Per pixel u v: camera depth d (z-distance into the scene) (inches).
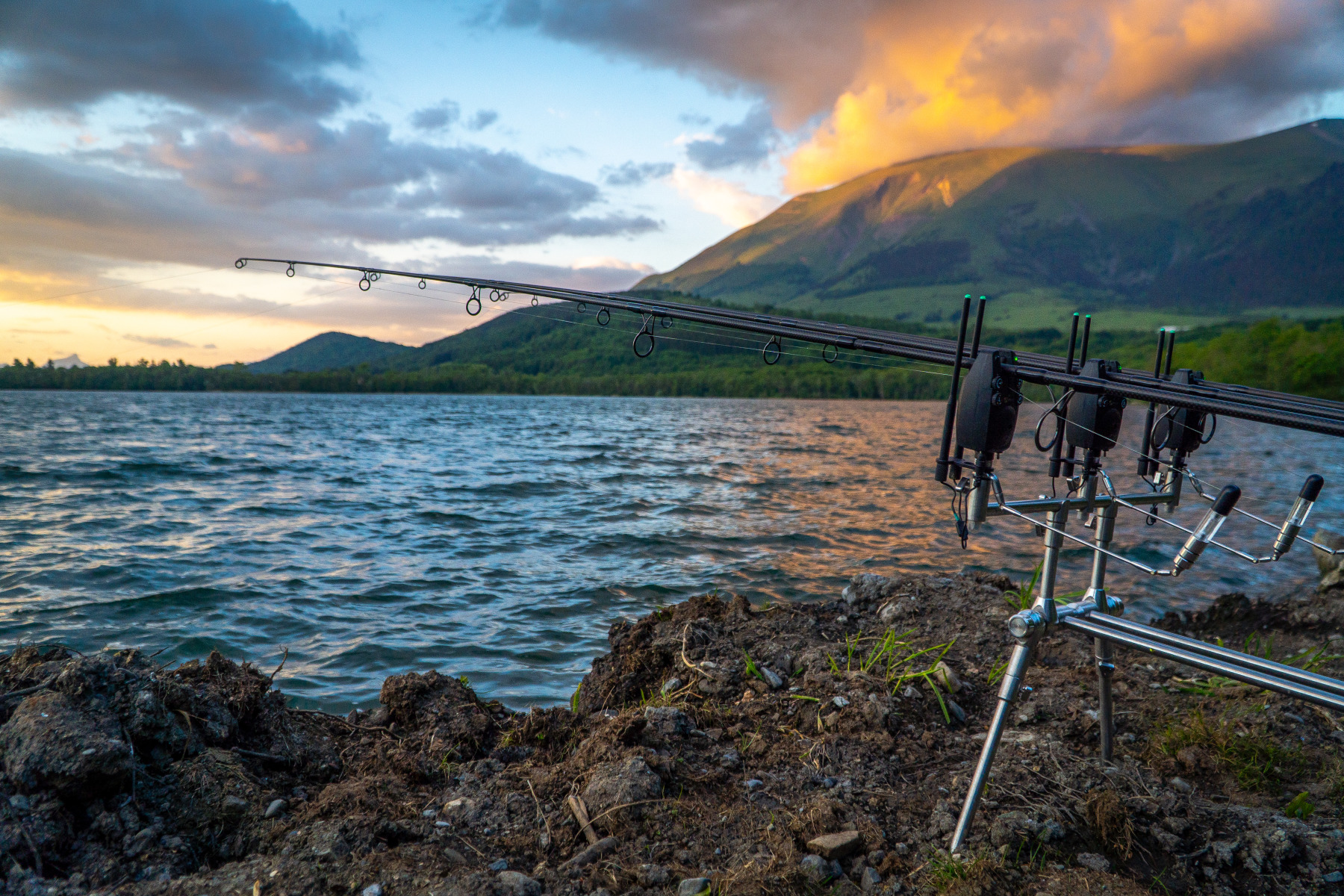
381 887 75.7
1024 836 85.6
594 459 989.8
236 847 84.6
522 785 102.9
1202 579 329.4
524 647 249.6
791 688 133.6
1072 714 121.8
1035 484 701.9
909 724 118.7
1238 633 175.8
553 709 131.1
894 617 167.2
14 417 2018.9
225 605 295.7
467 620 279.9
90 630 265.3
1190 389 83.6
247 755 102.8
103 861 78.5
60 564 358.3
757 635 153.2
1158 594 303.7
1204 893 79.0
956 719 122.3
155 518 498.9
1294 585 193.6
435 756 116.2
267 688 116.4
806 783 101.8
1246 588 312.2
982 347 75.5
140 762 92.4
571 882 80.7
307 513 534.0
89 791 83.8
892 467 893.2
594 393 6491.1
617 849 87.3
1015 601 173.2
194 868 81.7
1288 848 82.2
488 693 208.4
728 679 136.9
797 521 498.6
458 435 1493.6
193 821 86.7
